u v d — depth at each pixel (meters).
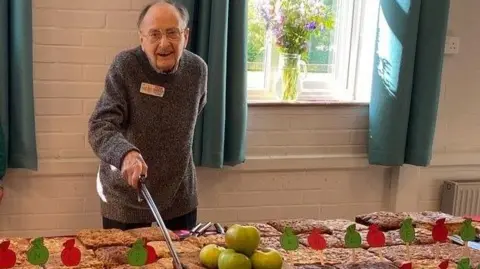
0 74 2.89
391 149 3.49
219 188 3.44
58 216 3.25
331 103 3.52
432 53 3.42
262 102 3.40
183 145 2.52
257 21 3.50
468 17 3.67
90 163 3.22
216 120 3.14
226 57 3.14
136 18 3.17
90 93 3.17
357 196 3.70
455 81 3.72
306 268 1.93
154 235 2.14
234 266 1.74
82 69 3.14
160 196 2.53
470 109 3.79
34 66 3.08
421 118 3.48
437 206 3.86
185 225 2.65
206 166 3.19
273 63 3.54
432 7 3.39
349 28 3.65
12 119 2.98
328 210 3.65
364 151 3.65
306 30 3.41
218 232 2.26
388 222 2.42
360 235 2.07
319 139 3.55
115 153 2.17
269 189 3.52
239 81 3.18
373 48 3.57
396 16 3.39
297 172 3.55
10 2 2.89
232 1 3.12
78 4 3.08
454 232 2.41
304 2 3.41
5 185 3.15
